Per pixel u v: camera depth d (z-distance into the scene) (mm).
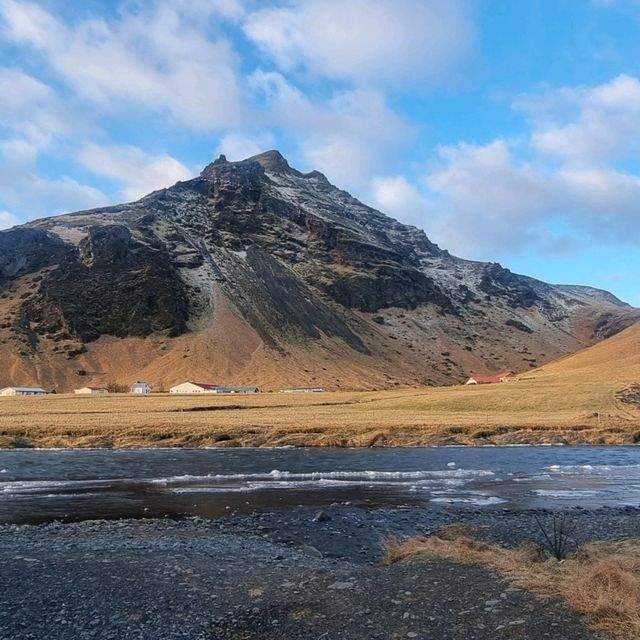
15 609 12297
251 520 24438
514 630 10438
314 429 65625
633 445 64000
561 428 70688
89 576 14750
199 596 13180
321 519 24359
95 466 43094
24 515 25516
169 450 55625
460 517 25109
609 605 10953
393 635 10688
